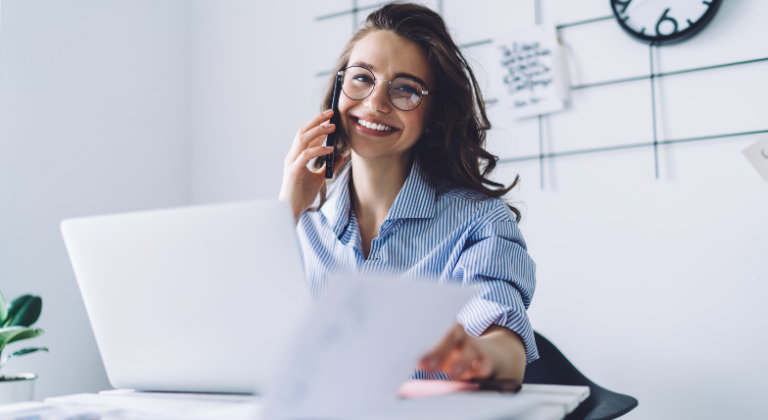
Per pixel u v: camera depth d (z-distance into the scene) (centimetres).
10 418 51
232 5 236
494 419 42
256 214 54
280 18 227
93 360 184
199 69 240
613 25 175
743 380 154
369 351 43
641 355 166
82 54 188
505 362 64
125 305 61
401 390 58
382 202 113
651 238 167
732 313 157
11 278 161
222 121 234
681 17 163
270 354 57
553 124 182
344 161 130
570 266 177
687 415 159
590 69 178
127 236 59
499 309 78
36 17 173
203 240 56
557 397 56
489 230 100
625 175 171
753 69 158
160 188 219
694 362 160
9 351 159
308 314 41
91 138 190
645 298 167
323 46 218
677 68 167
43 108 174
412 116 106
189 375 61
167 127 225
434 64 112
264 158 224
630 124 172
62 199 178
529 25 186
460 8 197
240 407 54
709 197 161
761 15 158
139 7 214
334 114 111
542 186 182
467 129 118
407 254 106
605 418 93
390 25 111
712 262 160
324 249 113
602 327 171
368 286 41
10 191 162
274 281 55
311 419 43
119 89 203
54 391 171
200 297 58
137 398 62
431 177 116
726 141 160
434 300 44
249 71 231
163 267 58
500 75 189
